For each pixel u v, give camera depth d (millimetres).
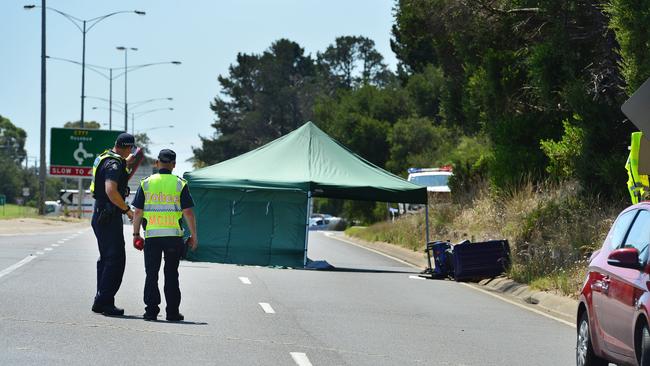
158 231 36062
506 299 51969
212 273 60312
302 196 72812
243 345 31109
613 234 28234
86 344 29719
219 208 73438
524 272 57656
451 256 64125
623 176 60594
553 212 64438
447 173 112875
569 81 68125
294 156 74938
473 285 60531
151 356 28141
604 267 27188
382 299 48812
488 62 82688
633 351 23922
